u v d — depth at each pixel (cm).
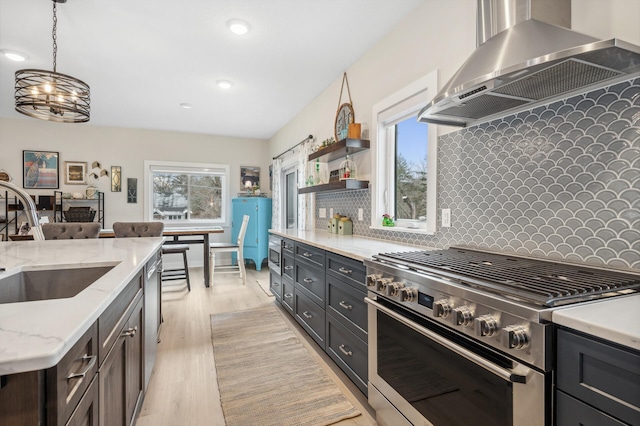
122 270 134
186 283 468
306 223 426
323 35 264
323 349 238
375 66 278
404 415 139
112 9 228
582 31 133
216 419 171
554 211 141
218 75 343
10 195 484
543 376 82
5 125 487
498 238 167
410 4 224
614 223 121
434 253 169
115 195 548
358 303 187
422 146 240
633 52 98
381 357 156
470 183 184
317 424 168
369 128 286
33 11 229
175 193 596
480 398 101
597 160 126
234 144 631
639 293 96
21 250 194
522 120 154
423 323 125
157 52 291
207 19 242
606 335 69
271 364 230
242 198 588
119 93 394
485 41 140
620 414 67
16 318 76
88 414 85
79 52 290
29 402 61
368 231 288
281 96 407
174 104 436
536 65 105
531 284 98
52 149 513
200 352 248
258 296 402
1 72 325
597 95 126
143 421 168
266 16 239
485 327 93
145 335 178
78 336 71
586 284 98
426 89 216
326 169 360
